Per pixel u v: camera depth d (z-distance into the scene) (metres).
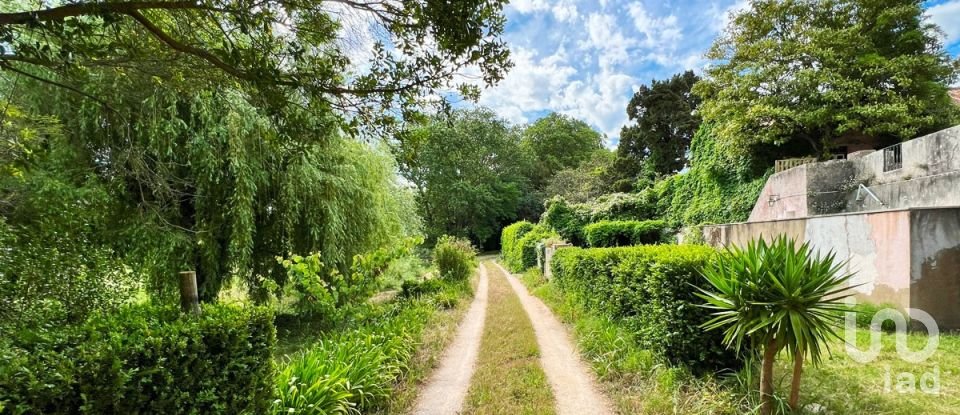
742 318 3.04
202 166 6.84
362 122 3.12
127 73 3.37
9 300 3.41
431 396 4.19
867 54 13.45
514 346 5.78
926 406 3.16
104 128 5.88
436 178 33.78
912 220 5.19
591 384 4.32
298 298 7.09
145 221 6.26
